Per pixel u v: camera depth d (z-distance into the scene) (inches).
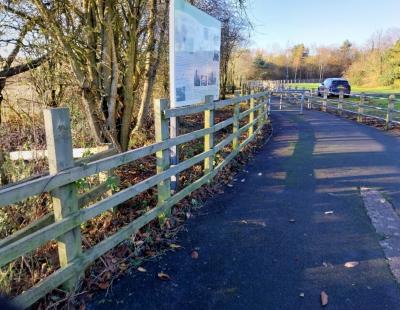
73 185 101.6
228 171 235.8
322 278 114.3
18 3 189.5
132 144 282.2
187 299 104.3
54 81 227.0
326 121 542.6
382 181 215.2
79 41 196.5
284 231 148.3
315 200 184.5
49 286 95.3
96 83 208.5
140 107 289.4
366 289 108.5
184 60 208.2
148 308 100.5
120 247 130.4
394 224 153.8
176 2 190.1
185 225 154.1
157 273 117.2
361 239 140.5
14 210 130.1
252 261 124.7
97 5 197.2
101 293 106.7
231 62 901.2
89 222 145.9
